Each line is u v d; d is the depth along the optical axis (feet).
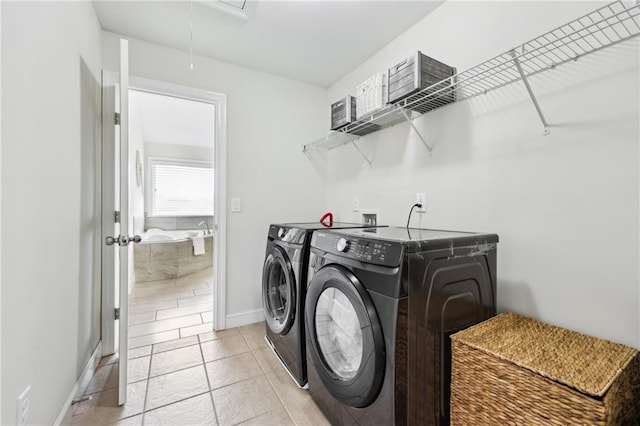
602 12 3.47
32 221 3.34
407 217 6.42
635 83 3.26
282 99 8.77
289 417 4.55
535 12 4.16
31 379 3.31
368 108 6.13
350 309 3.92
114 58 6.54
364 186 7.84
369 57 7.60
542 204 4.08
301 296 5.20
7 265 2.83
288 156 8.92
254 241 8.38
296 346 5.30
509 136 4.49
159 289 11.78
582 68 3.67
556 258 3.92
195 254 14.66
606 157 3.47
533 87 4.17
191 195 19.30
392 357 3.11
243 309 8.23
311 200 9.36
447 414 3.61
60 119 4.15
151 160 17.99
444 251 3.54
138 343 7.02
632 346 3.25
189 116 14.57
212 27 6.35
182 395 5.06
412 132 6.29
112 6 5.68
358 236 3.92
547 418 2.57
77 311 4.94
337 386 3.93
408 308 3.17
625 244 3.32
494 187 4.70
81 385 5.16
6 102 2.81
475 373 3.17
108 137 6.45
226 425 4.38
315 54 7.47
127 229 5.00
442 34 5.58
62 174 4.23
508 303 4.47
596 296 3.55
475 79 4.85
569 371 2.64
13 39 2.93
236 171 8.07
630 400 2.77
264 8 5.74
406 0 5.48
